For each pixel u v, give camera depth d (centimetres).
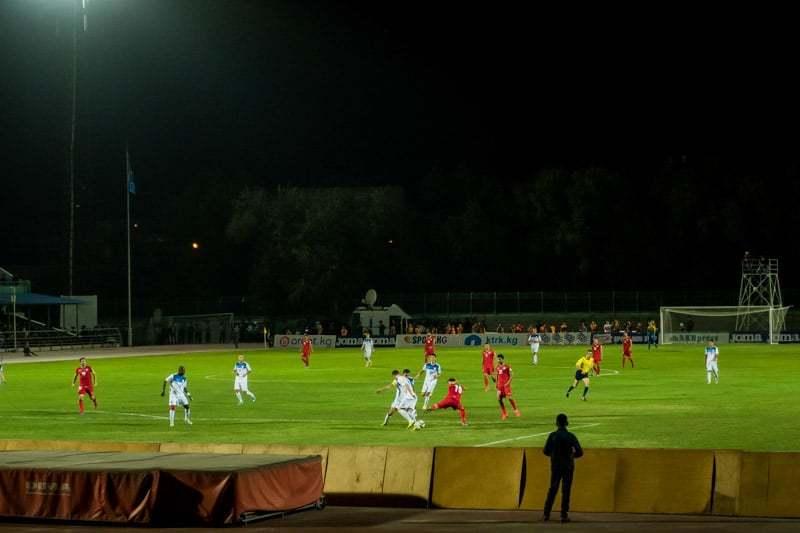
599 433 2836
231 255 11181
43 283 10656
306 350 6294
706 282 10606
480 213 11081
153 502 1795
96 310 9688
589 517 1848
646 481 1895
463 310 9938
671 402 3728
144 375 5562
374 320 9606
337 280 10175
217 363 6694
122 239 11119
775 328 8850
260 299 10356
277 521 1845
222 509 1775
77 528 1795
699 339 8944
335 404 3834
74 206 10200
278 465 1873
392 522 1830
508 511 1936
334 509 1991
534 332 6275
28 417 3450
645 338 8950
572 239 10600
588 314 9469
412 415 3005
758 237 10600
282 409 3659
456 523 1806
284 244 10425
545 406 3653
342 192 10531
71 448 2227
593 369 5409
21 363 6844
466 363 6488
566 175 11000
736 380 4766
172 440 2819
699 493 1862
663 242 10744
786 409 3434
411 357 7356
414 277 10788
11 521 1862
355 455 2078
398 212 10688
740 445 2573
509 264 11069
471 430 2970
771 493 1827
